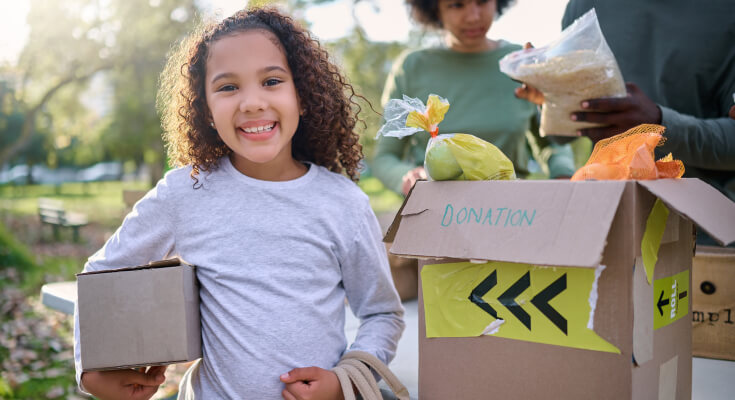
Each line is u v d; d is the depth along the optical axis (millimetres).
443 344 1016
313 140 1419
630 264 833
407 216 1001
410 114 1049
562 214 842
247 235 1199
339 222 1263
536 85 1350
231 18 1312
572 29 1322
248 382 1143
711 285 1315
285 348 1160
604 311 856
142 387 1154
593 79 1264
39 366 4230
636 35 1605
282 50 1283
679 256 997
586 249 795
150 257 1250
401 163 2205
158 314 1048
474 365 978
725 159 1363
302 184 1271
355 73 9570
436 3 2195
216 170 1274
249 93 1185
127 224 1260
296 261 1199
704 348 1340
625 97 1275
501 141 2158
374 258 1298
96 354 1040
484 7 2059
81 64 11086
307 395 1084
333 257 1249
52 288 1907
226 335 1157
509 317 939
